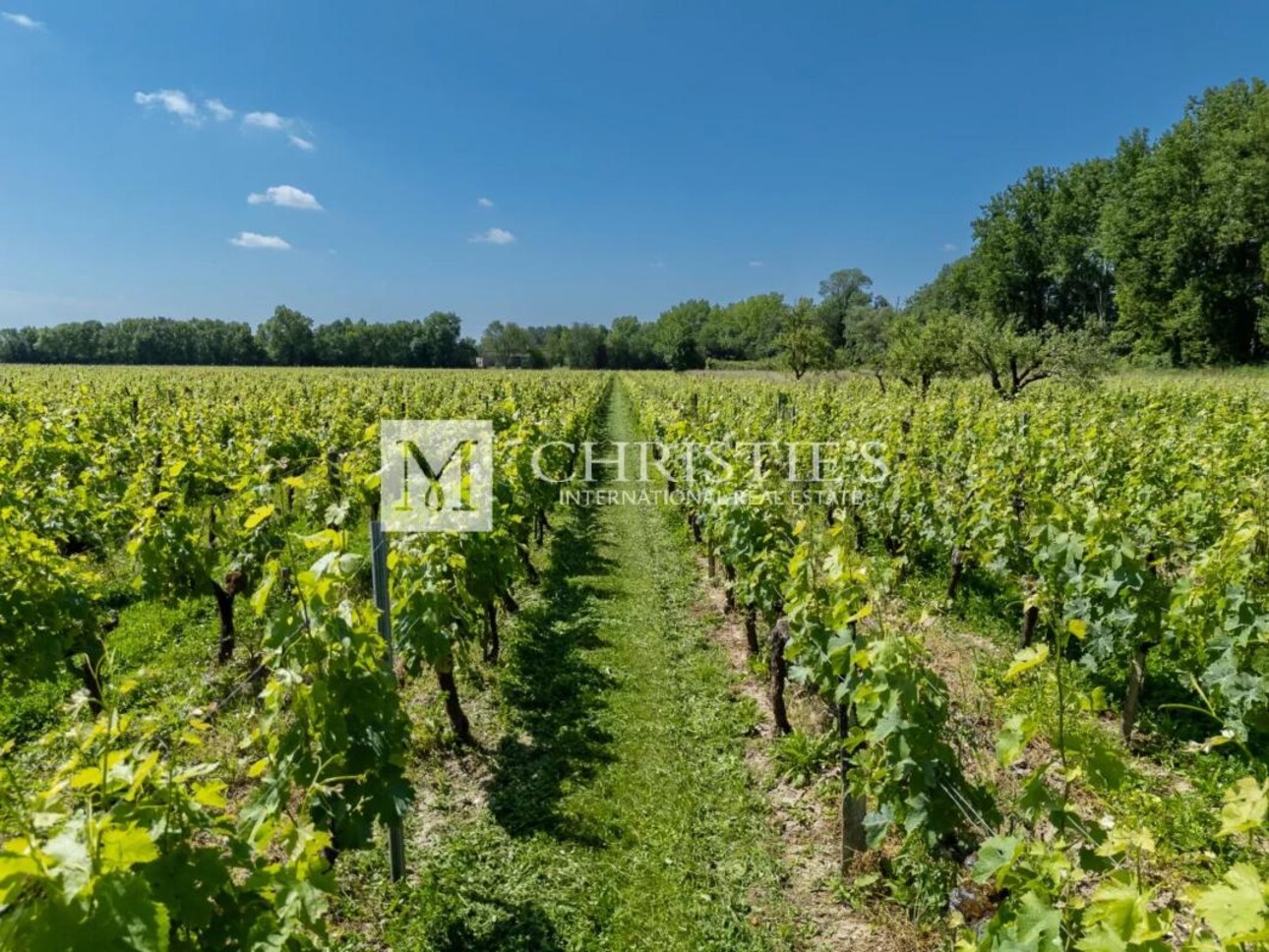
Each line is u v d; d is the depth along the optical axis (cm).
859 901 358
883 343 5706
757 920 356
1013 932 204
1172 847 377
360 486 802
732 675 619
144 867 182
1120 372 3706
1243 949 149
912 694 295
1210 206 3809
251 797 294
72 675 564
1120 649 488
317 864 218
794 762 478
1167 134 4178
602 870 390
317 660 297
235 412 1405
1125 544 470
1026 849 220
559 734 526
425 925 350
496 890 375
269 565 318
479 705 564
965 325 2438
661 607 796
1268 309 3706
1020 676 558
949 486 812
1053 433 1102
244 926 199
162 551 579
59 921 149
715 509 732
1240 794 150
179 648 641
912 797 304
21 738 507
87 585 530
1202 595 432
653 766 486
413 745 496
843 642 355
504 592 646
